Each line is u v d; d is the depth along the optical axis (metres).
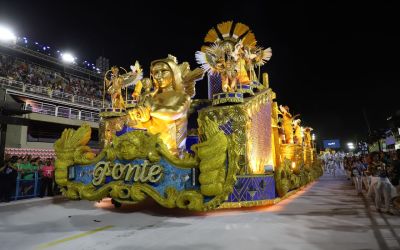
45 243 5.72
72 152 9.77
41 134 26.03
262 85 11.99
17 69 29.84
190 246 5.41
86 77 40.09
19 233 6.54
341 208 9.34
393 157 9.81
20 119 12.30
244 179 9.04
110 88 15.22
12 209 9.94
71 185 9.55
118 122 14.69
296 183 12.95
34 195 12.48
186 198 7.67
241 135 9.24
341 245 5.28
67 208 10.12
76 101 29.83
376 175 10.12
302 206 9.86
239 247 5.30
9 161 11.80
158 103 9.80
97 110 31.48
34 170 12.91
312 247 5.20
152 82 10.70
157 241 5.77
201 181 7.45
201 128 9.15
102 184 9.05
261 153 10.76
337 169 42.53
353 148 53.38
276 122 13.57
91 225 7.34
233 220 7.64
